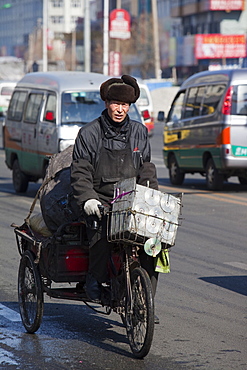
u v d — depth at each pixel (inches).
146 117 2253.9
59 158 721.0
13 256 1064.8
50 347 654.5
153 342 668.7
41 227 716.0
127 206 592.1
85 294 661.3
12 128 1867.6
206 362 614.2
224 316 762.8
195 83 1988.2
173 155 2054.6
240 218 1432.1
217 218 1427.2
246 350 649.0
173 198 603.8
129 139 645.9
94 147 638.5
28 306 710.5
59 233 651.5
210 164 1897.1
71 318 756.0
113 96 631.8
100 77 1756.9
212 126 1855.3
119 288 628.7
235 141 1814.7
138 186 591.8
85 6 4717.0
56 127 1646.2
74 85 1702.8
